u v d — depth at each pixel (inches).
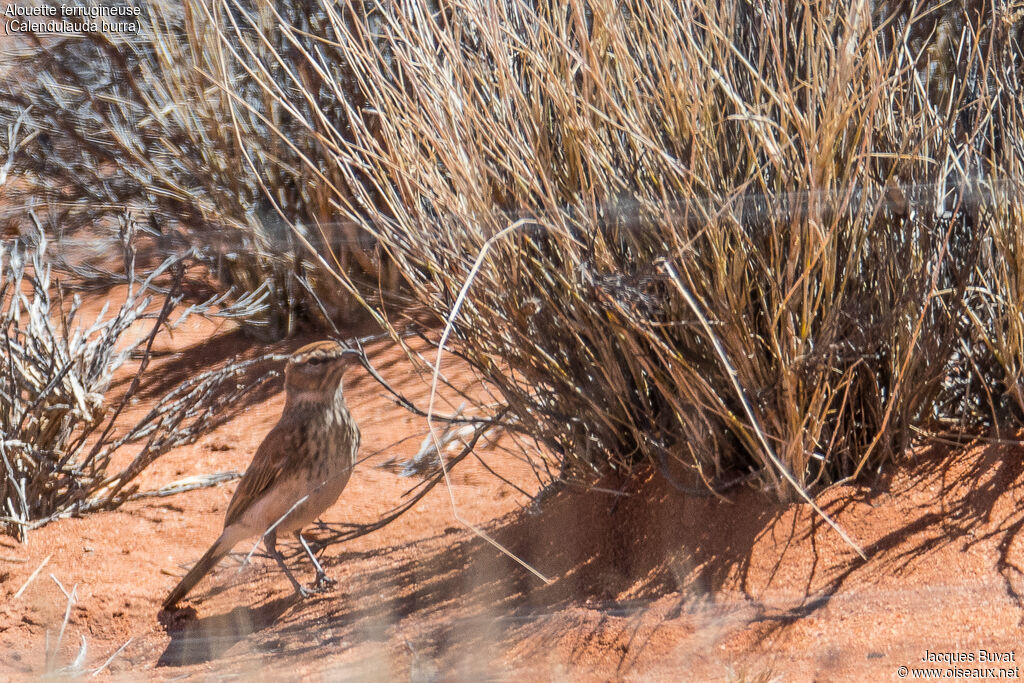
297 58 515.2
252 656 322.3
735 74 331.3
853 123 313.0
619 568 338.0
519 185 332.5
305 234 528.1
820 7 304.5
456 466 427.5
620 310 311.9
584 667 291.0
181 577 377.7
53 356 428.1
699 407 320.5
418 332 379.6
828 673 268.2
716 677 275.3
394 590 353.1
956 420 357.4
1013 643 272.2
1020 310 339.0
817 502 333.7
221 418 497.7
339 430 360.8
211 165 547.2
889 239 327.0
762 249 313.6
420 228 347.9
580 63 302.5
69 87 577.0
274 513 358.0
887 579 303.7
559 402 366.3
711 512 340.2
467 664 299.6
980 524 316.5
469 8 327.9
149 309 593.6
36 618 351.9
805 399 322.3
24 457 416.2
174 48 548.1
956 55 366.6
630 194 319.6
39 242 528.4
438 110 330.3
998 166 346.9
